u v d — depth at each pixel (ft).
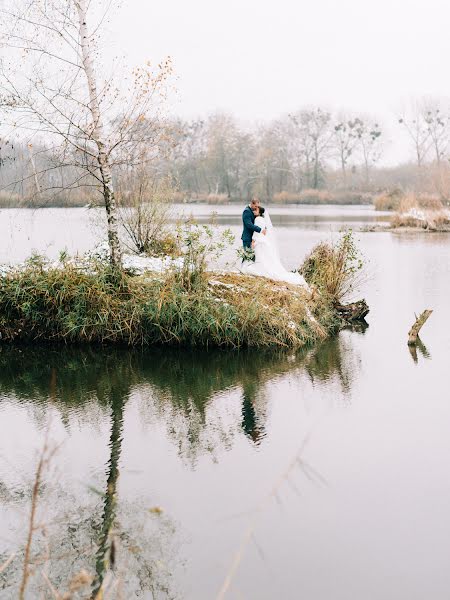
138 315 38.11
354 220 150.00
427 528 18.95
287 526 19.12
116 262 40.32
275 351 37.47
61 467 22.80
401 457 23.32
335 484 21.42
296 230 117.50
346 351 37.58
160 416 27.53
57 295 38.93
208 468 22.63
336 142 365.40
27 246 78.02
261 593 16.15
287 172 316.81
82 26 38.34
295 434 25.48
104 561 17.47
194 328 37.70
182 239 47.39
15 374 33.40
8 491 21.15
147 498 20.62
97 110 39.11
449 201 167.32
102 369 34.06
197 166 306.55
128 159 41.27
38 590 16.24
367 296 53.98
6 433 25.80
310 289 44.93
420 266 70.69
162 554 17.71
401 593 16.19
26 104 37.63
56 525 19.16
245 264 46.24
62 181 42.47
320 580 16.71
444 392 30.09
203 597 15.97
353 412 27.76
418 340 39.75
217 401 29.30
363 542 18.33
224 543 18.26
